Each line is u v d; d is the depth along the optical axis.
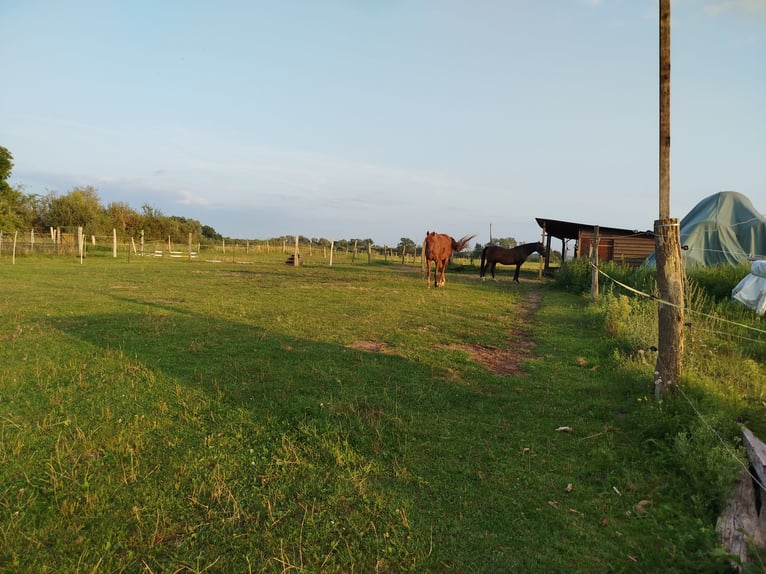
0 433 3.91
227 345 7.10
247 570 2.50
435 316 10.59
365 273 24.61
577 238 25.70
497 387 5.62
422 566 2.60
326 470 3.53
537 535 2.91
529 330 9.50
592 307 11.64
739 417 4.44
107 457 3.59
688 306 7.88
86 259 28.77
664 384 4.89
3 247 28.28
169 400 4.77
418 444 4.02
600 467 3.74
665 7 4.76
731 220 16.50
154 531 2.76
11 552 2.54
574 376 6.13
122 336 7.48
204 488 3.23
